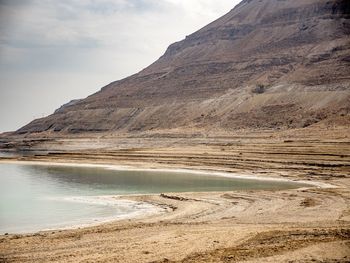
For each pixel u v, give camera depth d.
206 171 93.56
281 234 29.64
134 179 80.56
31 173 93.88
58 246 28.77
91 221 41.25
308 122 176.62
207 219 39.41
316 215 39.34
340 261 23.42
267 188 66.75
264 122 191.50
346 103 180.88
